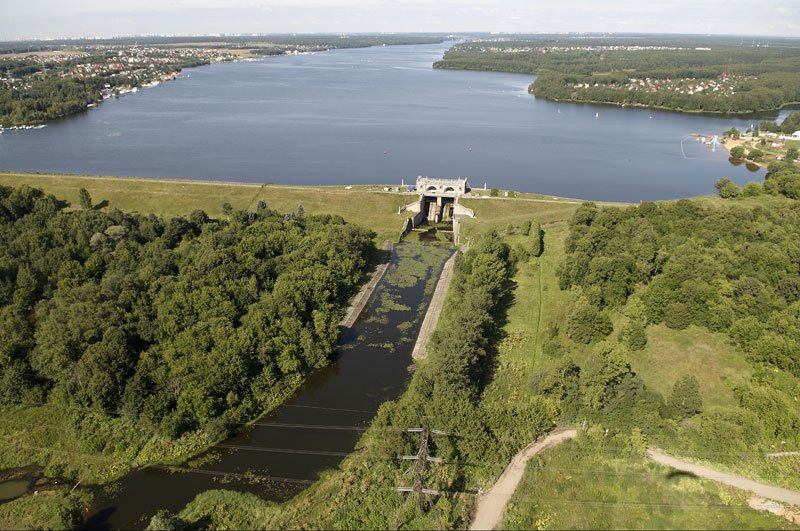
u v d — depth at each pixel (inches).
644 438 3454.7
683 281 4896.7
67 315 4077.3
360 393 4190.5
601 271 5172.2
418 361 4618.6
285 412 3966.5
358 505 3107.8
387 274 6397.6
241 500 3142.2
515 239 6998.0
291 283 4970.5
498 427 3526.1
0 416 3752.5
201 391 3676.2
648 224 5974.4
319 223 6806.1
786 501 3083.2
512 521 2970.0
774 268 5039.4
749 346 4271.7
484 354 4121.6
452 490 3174.2
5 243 5659.5
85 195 7632.9
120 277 4773.6
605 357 3772.1
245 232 6225.4
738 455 3346.5
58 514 2994.6
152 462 3457.2
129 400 3636.8
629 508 3068.4
